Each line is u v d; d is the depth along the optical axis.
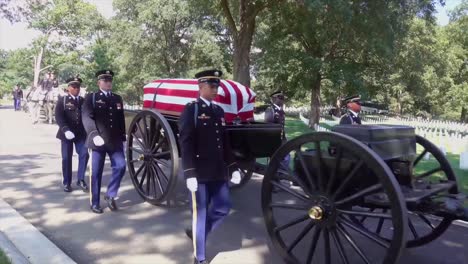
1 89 64.56
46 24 35.94
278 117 7.15
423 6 20.39
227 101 5.58
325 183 3.94
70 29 37.53
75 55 38.25
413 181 4.16
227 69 42.22
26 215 5.79
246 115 5.86
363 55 22.09
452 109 46.94
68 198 6.67
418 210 3.77
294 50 21.69
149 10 37.12
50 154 10.65
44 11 35.19
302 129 21.38
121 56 41.66
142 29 39.28
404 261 4.50
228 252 4.66
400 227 3.26
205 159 4.21
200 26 37.94
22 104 30.66
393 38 19.02
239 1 17.88
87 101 5.96
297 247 4.85
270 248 4.79
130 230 5.28
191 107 4.25
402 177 3.97
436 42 37.91
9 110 30.34
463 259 4.54
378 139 3.87
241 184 6.86
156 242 4.89
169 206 6.30
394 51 20.53
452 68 42.59
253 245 4.88
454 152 13.47
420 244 4.58
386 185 3.32
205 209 4.26
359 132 3.90
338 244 3.78
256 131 5.48
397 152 4.04
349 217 3.98
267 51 22.69
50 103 18.52
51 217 5.73
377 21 18.19
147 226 5.44
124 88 44.59
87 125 5.89
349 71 21.14
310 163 4.07
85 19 37.69
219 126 4.35
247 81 17.64
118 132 6.05
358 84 21.11
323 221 3.82
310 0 14.49
